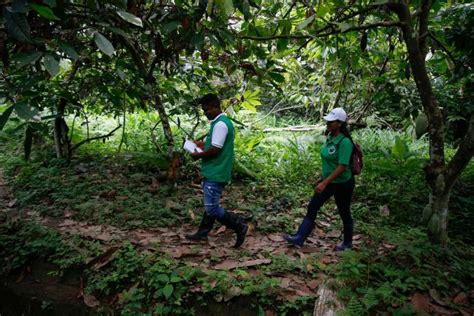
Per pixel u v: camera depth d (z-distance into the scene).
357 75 8.21
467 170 6.45
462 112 5.73
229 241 4.12
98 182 5.33
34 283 3.60
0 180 5.81
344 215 3.84
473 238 4.50
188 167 5.86
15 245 3.88
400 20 3.66
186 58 5.41
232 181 5.86
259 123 9.32
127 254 3.55
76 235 3.95
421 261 3.56
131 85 4.95
